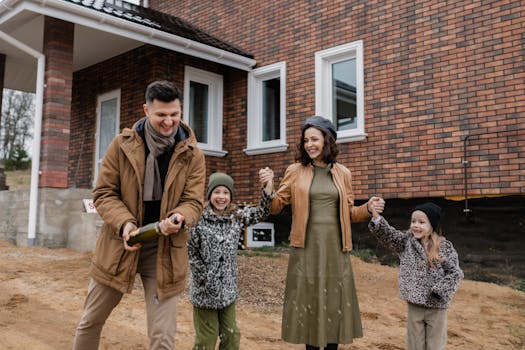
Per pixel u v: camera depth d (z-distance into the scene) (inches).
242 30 411.2
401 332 172.9
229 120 411.2
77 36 357.1
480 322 191.0
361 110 328.8
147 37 334.6
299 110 365.7
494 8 275.1
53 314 164.4
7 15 307.7
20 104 1262.3
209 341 120.8
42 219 297.1
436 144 292.4
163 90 92.7
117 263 93.0
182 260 97.3
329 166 134.3
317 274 123.7
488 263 279.6
